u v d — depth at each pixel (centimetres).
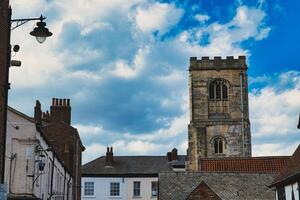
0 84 2102
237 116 7531
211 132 7469
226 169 5769
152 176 7412
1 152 2012
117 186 7375
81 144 6388
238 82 7662
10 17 2038
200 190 4666
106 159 7531
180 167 7531
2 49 2125
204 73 7719
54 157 4103
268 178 5069
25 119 3241
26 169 3164
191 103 7625
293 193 3350
